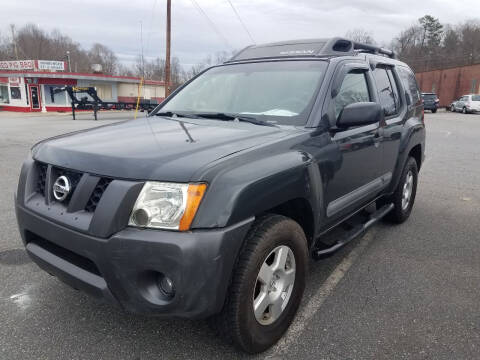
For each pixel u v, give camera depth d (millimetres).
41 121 23203
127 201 2113
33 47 86312
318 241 3389
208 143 2504
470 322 2939
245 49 4238
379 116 2953
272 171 2387
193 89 3914
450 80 47844
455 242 4512
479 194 6668
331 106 3139
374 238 4602
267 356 2545
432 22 84562
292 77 3383
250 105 3342
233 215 2137
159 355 2537
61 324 2840
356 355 2562
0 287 3324
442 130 18000
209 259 2062
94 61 87688
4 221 4867
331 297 3264
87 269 2328
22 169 2770
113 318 2916
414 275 3684
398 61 5016
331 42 3719
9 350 2564
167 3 23672
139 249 2062
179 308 2109
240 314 2279
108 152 2363
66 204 2404
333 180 3053
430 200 6266
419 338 2740
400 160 4488
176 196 2080
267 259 2506
